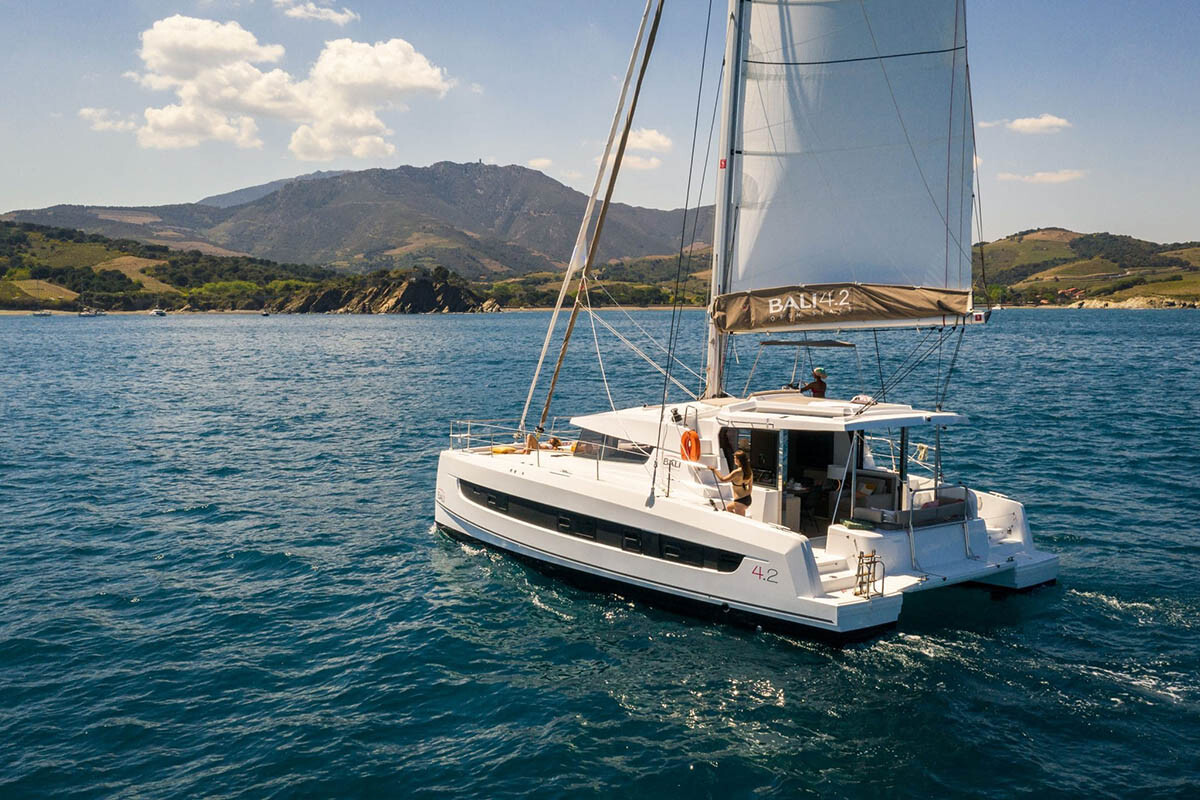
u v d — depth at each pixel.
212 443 27.06
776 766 8.26
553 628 11.68
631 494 12.26
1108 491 18.73
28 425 31.45
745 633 11.22
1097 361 56.47
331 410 35.00
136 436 28.66
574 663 10.61
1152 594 12.34
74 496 19.77
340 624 12.02
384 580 13.76
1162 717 8.98
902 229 11.43
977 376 46.03
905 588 10.72
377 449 25.67
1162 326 117.75
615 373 49.03
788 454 12.52
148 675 10.48
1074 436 25.94
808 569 10.56
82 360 69.00
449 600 12.80
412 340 98.94
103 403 38.47
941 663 10.24
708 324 13.30
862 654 10.47
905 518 11.41
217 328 151.00
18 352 80.56
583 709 9.47
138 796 7.99
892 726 8.93
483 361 62.56
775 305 11.69
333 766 8.45
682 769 8.26
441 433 28.53
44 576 14.13
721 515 11.27
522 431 16.41
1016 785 7.86
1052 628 11.21
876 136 11.41
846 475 12.27
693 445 12.59
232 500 19.28
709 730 8.95
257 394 41.72
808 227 11.95
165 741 8.96
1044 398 35.62
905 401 34.47
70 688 10.14
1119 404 33.38
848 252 11.80
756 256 12.27
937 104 11.02
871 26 11.24
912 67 11.10
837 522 12.22
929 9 10.91
